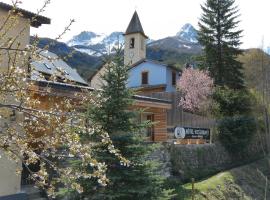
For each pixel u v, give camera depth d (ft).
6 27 19.74
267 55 137.39
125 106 38.63
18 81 17.46
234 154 97.35
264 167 97.09
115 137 37.06
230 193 70.69
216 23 135.54
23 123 19.29
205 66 134.92
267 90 122.21
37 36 18.75
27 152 17.15
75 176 18.44
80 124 18.84
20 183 41.04
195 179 71.97
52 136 17.87
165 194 40.37
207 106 107.76
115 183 37.45
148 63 140.05
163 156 66.13
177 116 104.58
